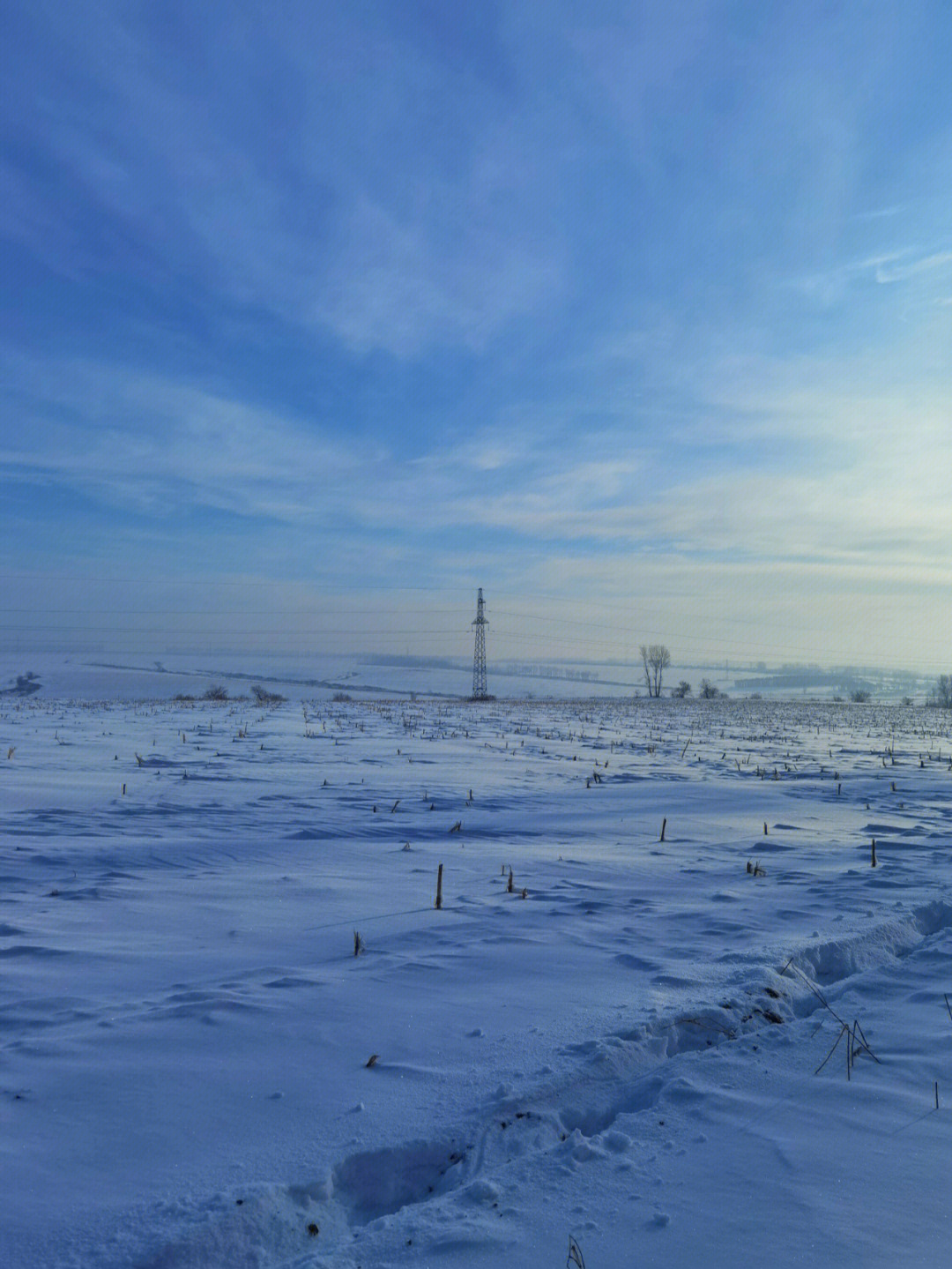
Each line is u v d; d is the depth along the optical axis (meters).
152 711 35.25
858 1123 3.76
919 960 6.15
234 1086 3.92
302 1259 2.86
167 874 8.68
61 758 18.16
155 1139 3.44
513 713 44.53
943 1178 3.31
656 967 5.71
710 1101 3.94
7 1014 4.76
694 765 21.41
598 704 61.25
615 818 13.13
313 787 15.30
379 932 6.61
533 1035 4.52
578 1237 2.93
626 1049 4.38
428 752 22.19
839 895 8.02
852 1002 5.33
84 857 9.27
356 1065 4.16
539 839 11.41
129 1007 4.88
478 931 6.64
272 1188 3.10
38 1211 2.94
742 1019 4.96
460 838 11.27
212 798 13.57
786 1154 3.48
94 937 6.39
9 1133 3.46
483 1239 2.92
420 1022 4.70
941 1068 4.32
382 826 11.70
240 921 6.94
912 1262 2.78
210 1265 2.78
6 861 8.96
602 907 7.52
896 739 32.66
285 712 37.78
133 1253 2.73
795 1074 4.26
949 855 10.23
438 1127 3.59
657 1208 3.10
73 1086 3.88
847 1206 3.11
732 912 7.38
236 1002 4.92
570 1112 3.87
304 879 8.49
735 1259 2.80
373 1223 3.04
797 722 43.25
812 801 15.46
